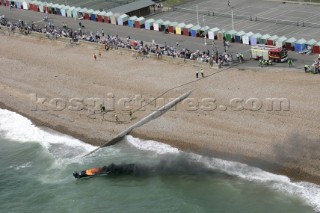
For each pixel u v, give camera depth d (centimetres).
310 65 18162
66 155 15762
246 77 18175
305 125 14925
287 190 12950
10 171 15325
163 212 12938
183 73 19238
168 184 13875
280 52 18812
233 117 15975
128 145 15788
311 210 12231
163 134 15925
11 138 17075
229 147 14788
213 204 12950
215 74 18738
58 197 13938
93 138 16325
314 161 13512
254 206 12644
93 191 14000
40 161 15662
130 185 14038
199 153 14875
